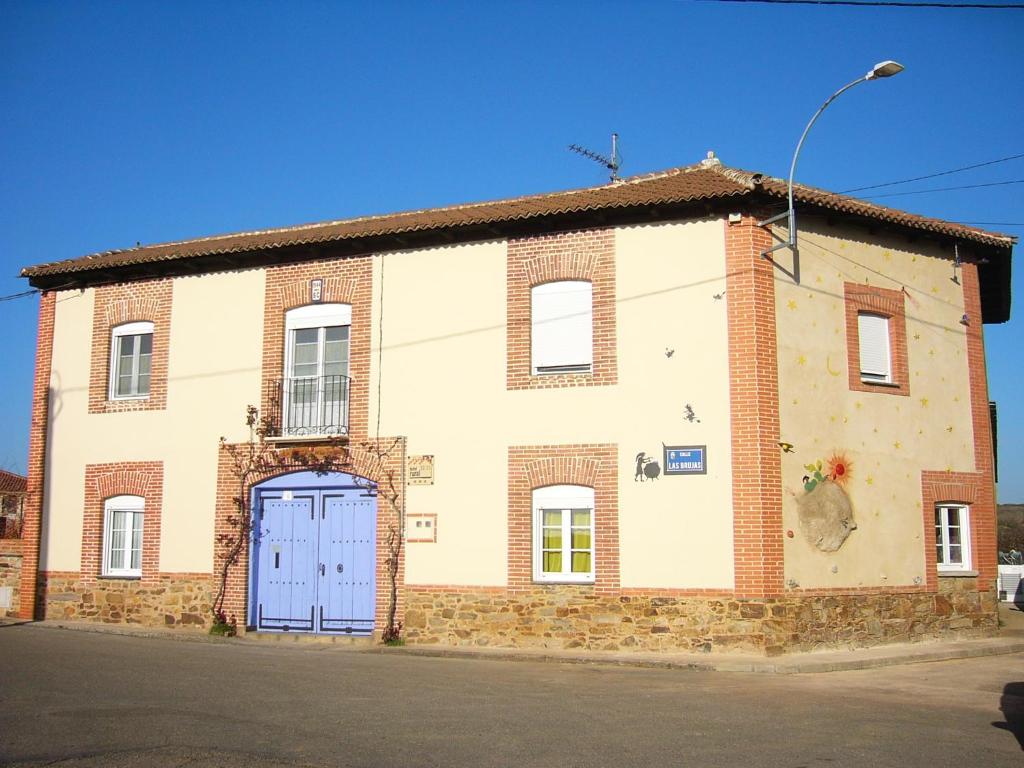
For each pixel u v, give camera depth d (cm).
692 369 1541
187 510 1847
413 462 1698
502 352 1666
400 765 758
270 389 1817
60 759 761
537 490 1619
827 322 1616
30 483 1995
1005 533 4862
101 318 1992
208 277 1906
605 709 1023
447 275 1725
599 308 1608
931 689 1224
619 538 1547
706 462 1513
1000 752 850
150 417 1909
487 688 1162
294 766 749
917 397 1722
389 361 1744
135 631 1781
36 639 1619
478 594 1622
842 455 1591
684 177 1694
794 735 902
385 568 1694
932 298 1788
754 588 1458
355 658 1476
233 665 1322
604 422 1581
